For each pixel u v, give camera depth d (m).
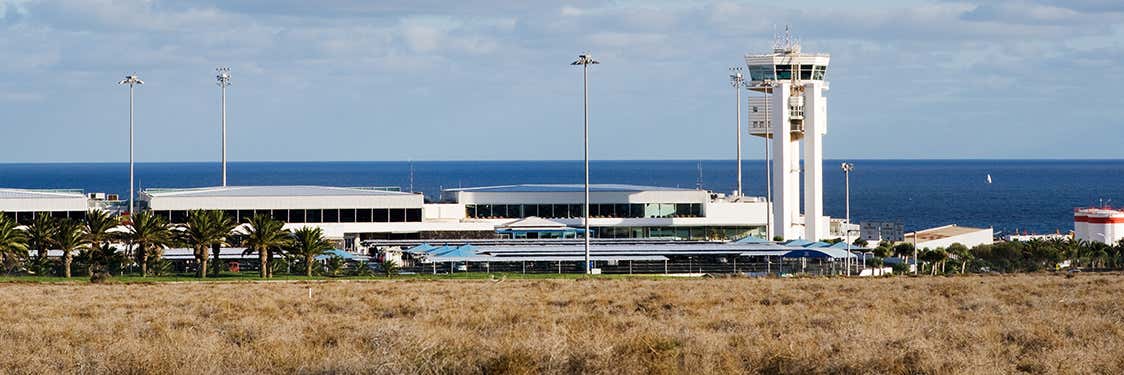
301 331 129.75
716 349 106.81
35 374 99.69
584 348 100.94
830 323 139.38
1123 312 154.62
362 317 153.12
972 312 156.25
